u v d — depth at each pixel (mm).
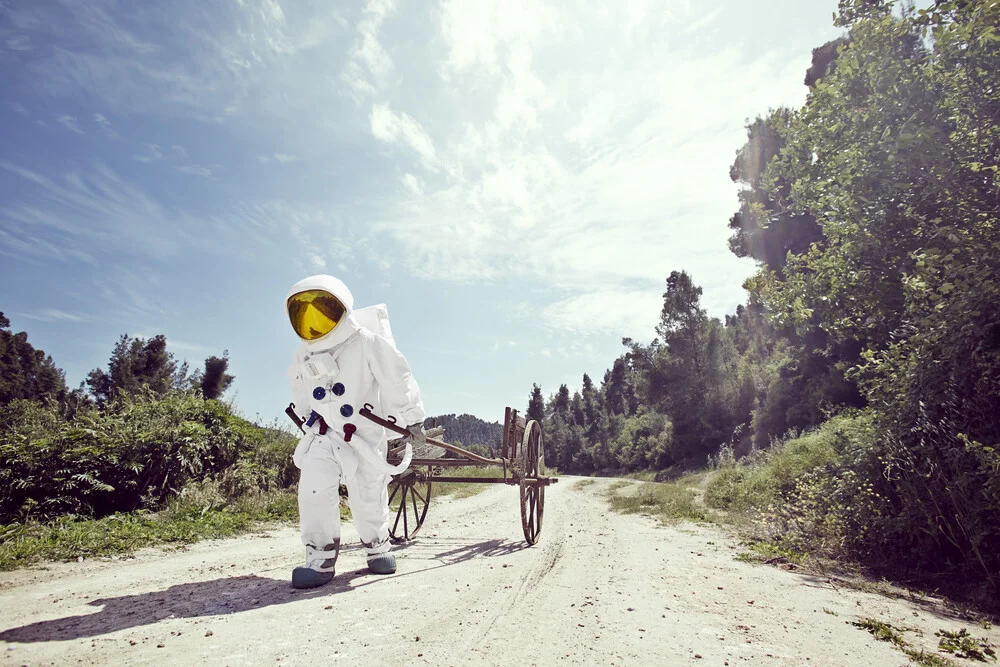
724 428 37844
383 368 5027
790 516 8188
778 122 8367
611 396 90625
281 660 2750
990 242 5820
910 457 6250
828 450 9633
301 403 5164
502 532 9000
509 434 7363
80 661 2703
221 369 34625
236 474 10172
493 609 3859
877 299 7102
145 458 8820
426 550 6977
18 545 5910
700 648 3186
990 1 5543
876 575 6230
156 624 3357
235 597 4113
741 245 34719
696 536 8758
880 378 7402
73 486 7602
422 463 6816
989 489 5363
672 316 42594
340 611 3686
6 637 3086
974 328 5617
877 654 3346
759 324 39594
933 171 6215
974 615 4730
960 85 6207
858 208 6977
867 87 7188
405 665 2727
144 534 6977
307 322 4812
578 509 13562
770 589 5082
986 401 5891
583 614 3830
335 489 4777
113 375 38406
